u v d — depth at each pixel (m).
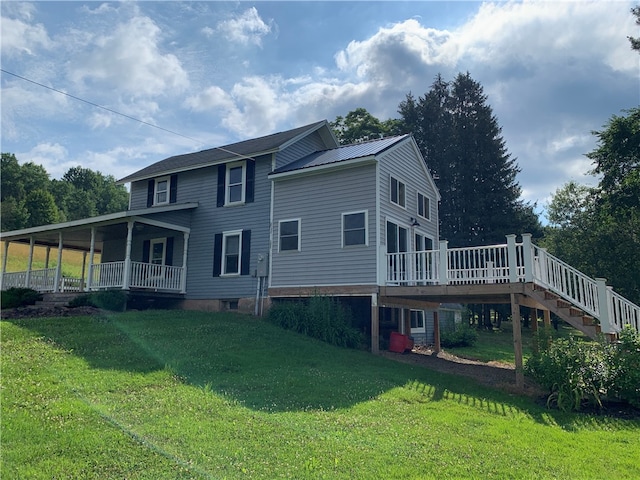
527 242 11.55
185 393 7.75
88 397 7.18
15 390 7.14
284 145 17.84
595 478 5.59
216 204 19.12
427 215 19.34
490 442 6.68
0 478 4.65
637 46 25.45
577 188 36.41
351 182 15.74
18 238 22.16
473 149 37.44
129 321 13.59
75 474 4.81
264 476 4.99
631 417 8.66
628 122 25.34
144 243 21.14
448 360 14.81
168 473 4.93
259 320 15.20
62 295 18.39
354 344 14.50
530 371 10.14
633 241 30.86
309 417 7.07
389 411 7.84
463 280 12.60
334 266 15.47
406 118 39.44
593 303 11.05
